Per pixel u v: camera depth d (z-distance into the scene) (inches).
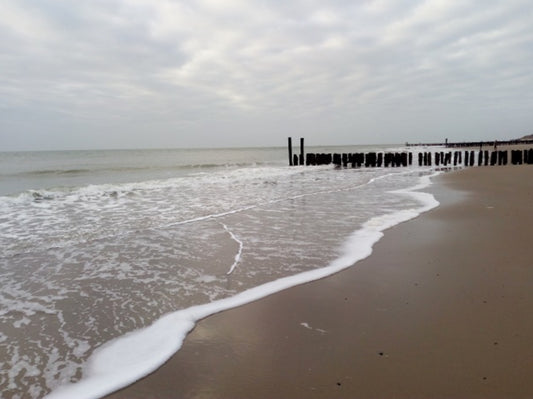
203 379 82.9
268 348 95.6
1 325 111.2
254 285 142.6
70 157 1834.4
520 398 72.1
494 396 73.1
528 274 142.9
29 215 293.4
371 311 116.1
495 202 321.1
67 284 146.0
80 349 97.5
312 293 132.9
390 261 167.5
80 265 169.3
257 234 225.9
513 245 184.5
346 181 581.3
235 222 262.1
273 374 83.9
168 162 1331.2
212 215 288.4
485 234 208.7
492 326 102.4
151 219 275.0
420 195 391.2
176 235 224.7
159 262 173.0
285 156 2053.4
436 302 120.5
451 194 389.7
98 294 135.6
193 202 358.3
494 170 711.7
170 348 96.5
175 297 132.0
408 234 217.5
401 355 89.8
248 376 83.4
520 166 820.6
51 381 83.3
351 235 220.8
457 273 147.4
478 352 89.4
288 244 202.1
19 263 172.6
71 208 327.0
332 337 100.3
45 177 698.8
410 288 134.1
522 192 386.3
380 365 85.9
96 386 81.2
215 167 1044.5
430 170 853.8
